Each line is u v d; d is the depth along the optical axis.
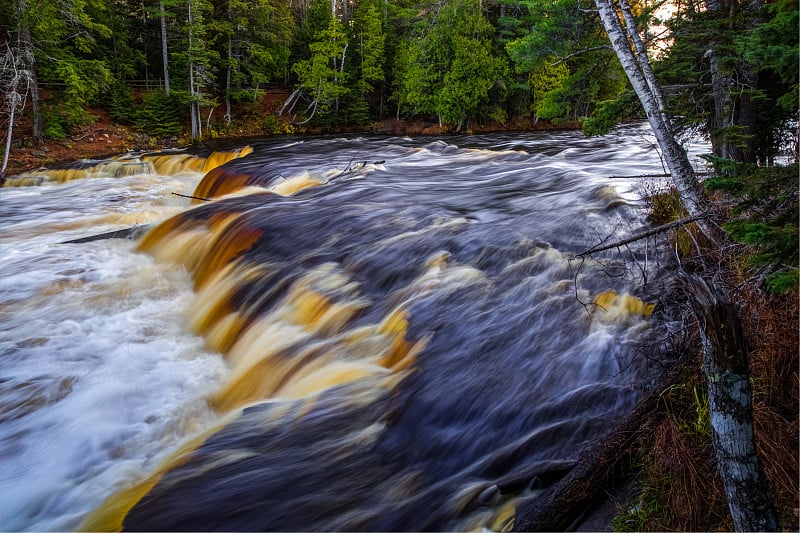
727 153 8.00
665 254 7.55
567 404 4.77
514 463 4.26
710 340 2.90
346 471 4.32
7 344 7.12
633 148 20.66
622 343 5.55
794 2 3.71
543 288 6.92
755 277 4.48
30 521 4.34
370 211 10.56
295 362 6.33
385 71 42.50
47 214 14.57
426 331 6.23
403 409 5.02
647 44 8.73
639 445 3.84
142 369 6.70
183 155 23.42
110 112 29.11
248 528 3.81
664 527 3.27
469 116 37.25
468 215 10.39
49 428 5.48
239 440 4.75
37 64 24.78
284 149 23.38
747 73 7.46
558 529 3.43
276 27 37.00
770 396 3.66
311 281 7.74
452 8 17.84
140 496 4.27
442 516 3.81
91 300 8.49
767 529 2.82
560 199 11.16
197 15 30.48
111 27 30.33
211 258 9.46
